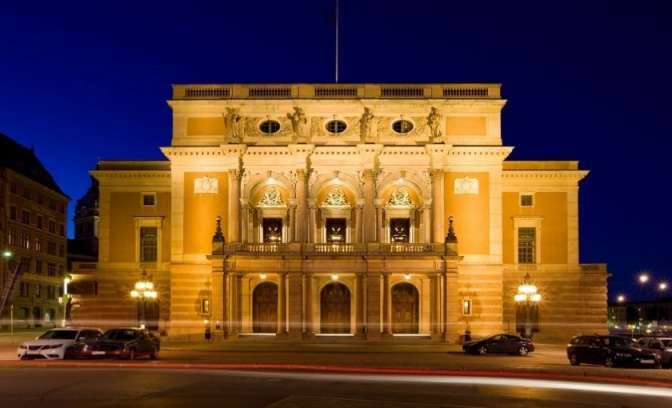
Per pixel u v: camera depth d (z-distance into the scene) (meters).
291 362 46.00
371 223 69.50
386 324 68.06
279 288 68.44
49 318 121.25
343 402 26.03
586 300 74.88
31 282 114.12
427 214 70.19
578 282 75.00
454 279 67.56
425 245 68.50
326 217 72.00
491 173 71.19
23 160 119.25
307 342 66.38
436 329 67.62
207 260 71.00
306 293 68.69
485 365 45.12
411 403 25.98
